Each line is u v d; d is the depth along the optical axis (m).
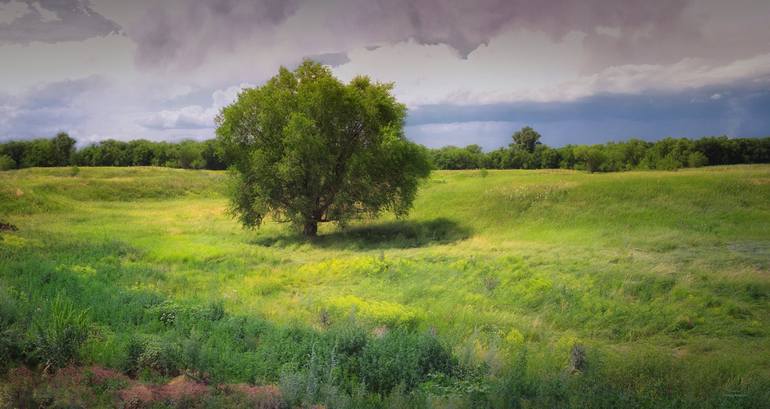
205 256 22.56
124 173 68.69
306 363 7.87
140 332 9.70
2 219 31.70
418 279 18.09
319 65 33.81
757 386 7.52
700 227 26.25
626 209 31.02
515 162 102.81
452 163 109.62
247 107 31.56
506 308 14.62
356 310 13.00
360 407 6.36
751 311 13.54
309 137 29.62
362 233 33.38
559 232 28.86
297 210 31.16
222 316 11.64
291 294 16.48
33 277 13.87
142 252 22.81
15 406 5.63
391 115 33.44
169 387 6.55
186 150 103.56
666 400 6.99
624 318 13.21
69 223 33.44
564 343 10.70
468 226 33.12
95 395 6.15
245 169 31.58
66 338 7.54
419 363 8.13
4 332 7.39
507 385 6.95
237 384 6.96
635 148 84.12
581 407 6.41
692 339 11.73
